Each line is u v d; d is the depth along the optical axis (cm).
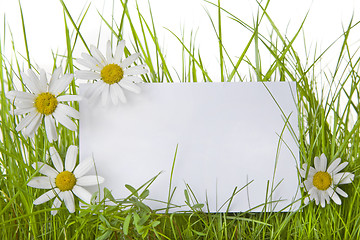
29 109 75
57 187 76
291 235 81
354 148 86
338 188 79
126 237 75
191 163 81
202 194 81
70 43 84
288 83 82
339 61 89
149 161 80
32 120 75
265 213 78
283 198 81
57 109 76
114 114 80
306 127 85
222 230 77
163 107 81
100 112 80
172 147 81
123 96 77
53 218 76
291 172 81
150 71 90
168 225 80
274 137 82
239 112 82
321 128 83
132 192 74
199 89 82
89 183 76
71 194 76
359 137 85
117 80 78
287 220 78
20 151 80
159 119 81
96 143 80
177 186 80
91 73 78
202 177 81
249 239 78
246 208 81
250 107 82
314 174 79
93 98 78
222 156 81
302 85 87
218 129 81
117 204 78
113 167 80
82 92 79
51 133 75
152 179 78
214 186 81
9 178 78
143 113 81
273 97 79
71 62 83
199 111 81
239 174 81
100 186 79
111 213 74
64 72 84
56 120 82
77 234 74
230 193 81
